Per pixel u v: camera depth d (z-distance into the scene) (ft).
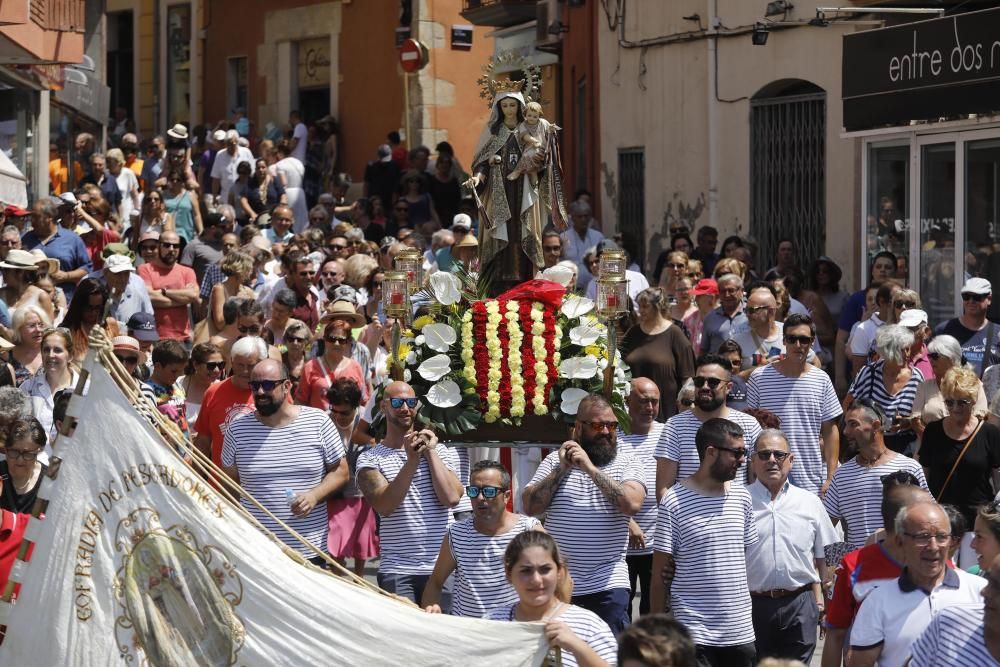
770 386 45.91
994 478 40.93
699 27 81.76
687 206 83.66
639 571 41.81
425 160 98.68
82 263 65.46
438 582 35.53
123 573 30.14
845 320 59.62
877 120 62.54
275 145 114.32
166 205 84.99
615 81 89.92
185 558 30.14
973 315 51.78
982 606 28.14
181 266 62.08
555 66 106.32
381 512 38.55
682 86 83.56
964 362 49.83
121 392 30.37
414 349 43.83
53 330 44.01
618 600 37.17
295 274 58.49
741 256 66.95
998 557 26.89
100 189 89.71
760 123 78.89
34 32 73.72
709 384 41.06
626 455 38.17
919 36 59.82
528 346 43.65
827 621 32.71
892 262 60.08
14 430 35.32
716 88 80.94
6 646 30.35
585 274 72.59
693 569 35.73
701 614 35.60
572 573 37.06
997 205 57.31
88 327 48.52
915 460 40.40
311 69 126.31
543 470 37.83
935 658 27.94
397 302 43.60
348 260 63.93
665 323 50.98
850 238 72.95
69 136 97.60
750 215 79.30
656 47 85.56
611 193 90.94
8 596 30.55
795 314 45.62
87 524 30.25
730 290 55.06
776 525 37.04
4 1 67.87
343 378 45.83
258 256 63.72
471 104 118.52
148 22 140.05
